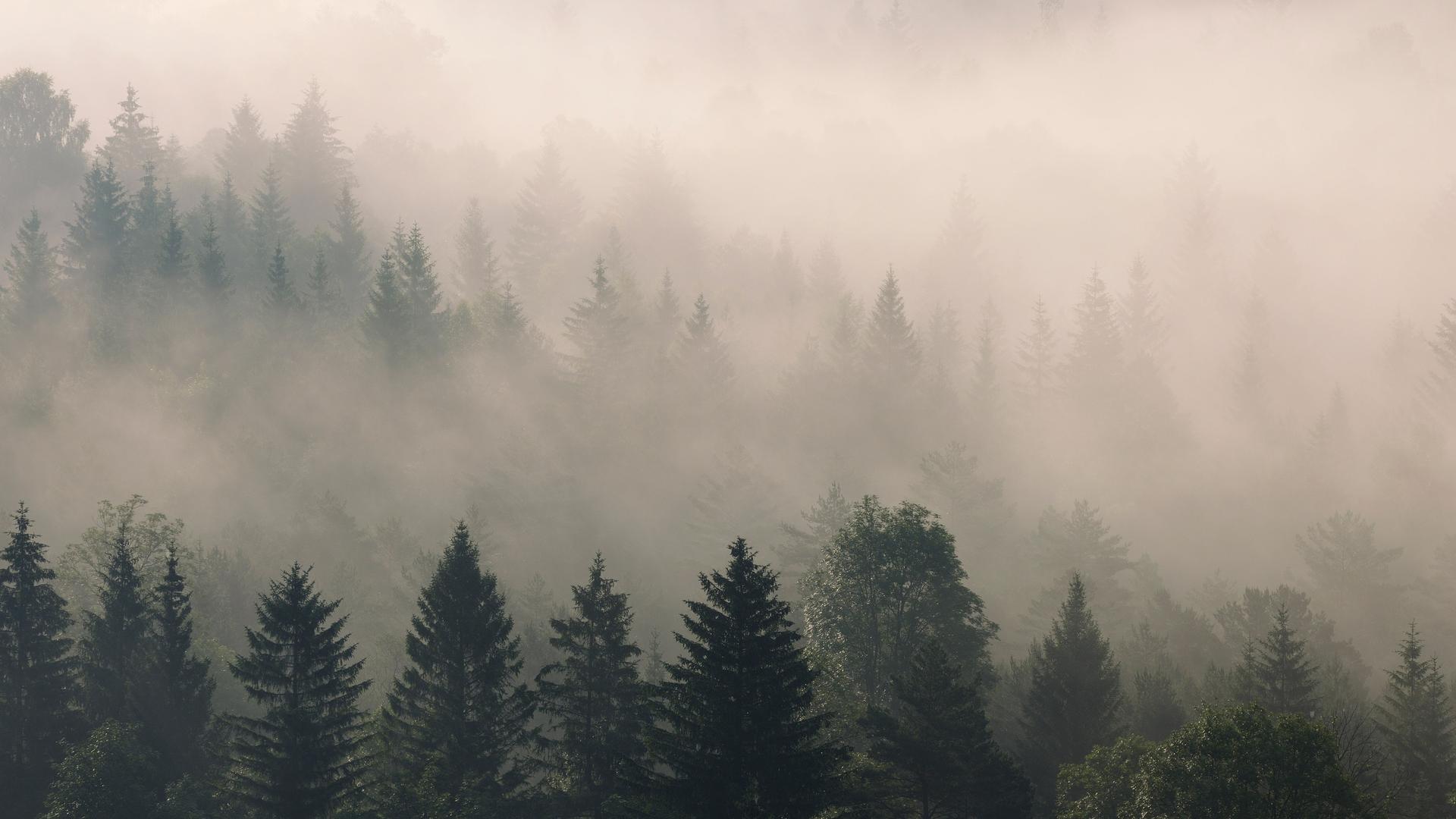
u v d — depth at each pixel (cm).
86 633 5766
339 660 4247
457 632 4397
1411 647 5422
